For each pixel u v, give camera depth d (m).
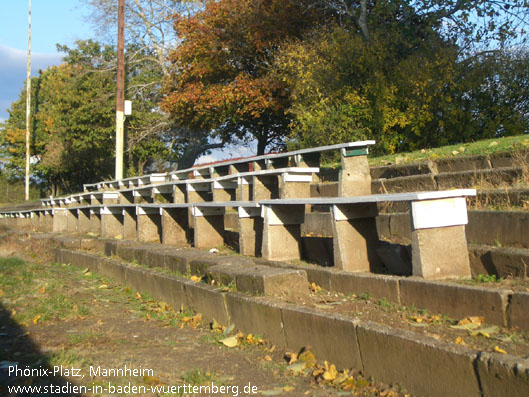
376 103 13.99
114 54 31.09
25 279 8.88
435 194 4.91
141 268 8.20
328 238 6.73
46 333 5.92
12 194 45.22
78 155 36.22
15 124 47.12
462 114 13.32
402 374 3.83
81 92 31.41
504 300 4.14
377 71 14.37
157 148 30.64
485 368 3.31
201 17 21.92
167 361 4.88
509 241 5.63
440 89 13.32
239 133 24.97
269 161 10.88
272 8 19.59
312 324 4.60
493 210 6.00
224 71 21.66
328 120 14.14
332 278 5.73
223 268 6.35
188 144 29.77
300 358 4.51
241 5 20.20
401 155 11.34
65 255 11.23
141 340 5.57
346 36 15.78
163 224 9.78
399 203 8.02
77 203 16.42
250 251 7.77
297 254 7.14
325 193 9.72
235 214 10.53
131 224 11.54
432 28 16.44
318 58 15.80
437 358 3.59
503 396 3.22
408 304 4.88
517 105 13.49
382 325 4.14
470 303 4.36
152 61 29.05
